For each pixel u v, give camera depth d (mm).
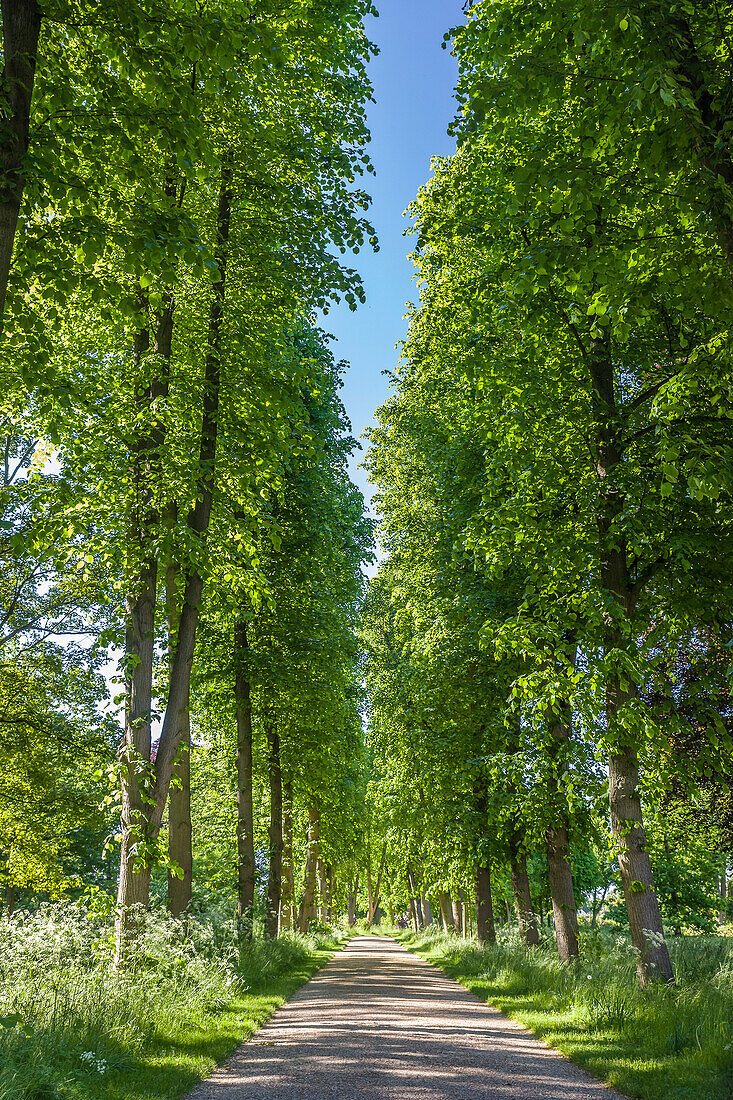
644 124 7723
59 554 12938
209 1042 8680
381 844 43781
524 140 10414
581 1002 11047
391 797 26125
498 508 12359
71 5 7605
